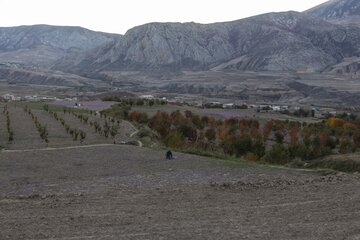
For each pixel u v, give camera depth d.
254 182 21.91
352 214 14.89
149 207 16.50
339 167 32.53
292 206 16.36
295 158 43.78
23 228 13.59
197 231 13.09
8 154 31.89
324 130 67.38
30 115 61.06
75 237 12.59
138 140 41.81
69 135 43.69
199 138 52.16
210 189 20.31
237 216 14.98
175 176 24.05
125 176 24.27
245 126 64.31
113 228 13.55
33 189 20.89
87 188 20.84
